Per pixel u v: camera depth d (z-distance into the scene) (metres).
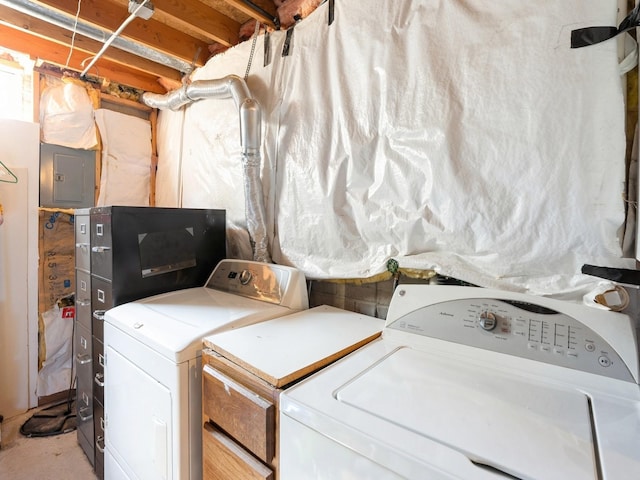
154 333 1.21
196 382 1.13
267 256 1.86
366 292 1.60
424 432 0.65
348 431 0.66
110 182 2.84
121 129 2.90
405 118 1.32
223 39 2.17
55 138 2.56
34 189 2.44
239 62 2.12
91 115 2.73
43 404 2.50
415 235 1.32
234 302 1.60
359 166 1.47
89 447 1.90
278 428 0.85
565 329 0.91
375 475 0.62
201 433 1.15
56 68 2.58
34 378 2.45
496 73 1.11
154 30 2.20
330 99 1.60
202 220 2.02
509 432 0.65
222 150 2.27
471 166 1.16
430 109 1.25
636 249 0.87
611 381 0.81
